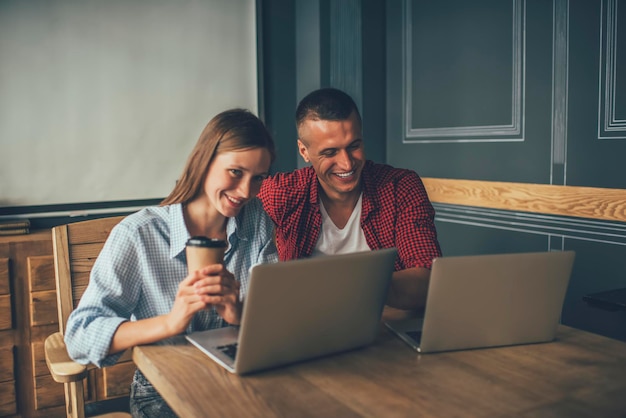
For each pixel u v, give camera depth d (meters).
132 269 1.38
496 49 2.93
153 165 3.27
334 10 3.48
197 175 1.39
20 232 2.73
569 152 2.64
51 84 2.98
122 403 2.88
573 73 2.60
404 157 3.50
